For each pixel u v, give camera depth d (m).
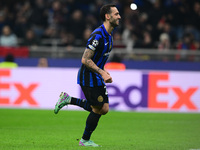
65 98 21.72
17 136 25.73
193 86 46.34
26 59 57.47
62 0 68.31
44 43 59.94
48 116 39.94
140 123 35.97
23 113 41.88
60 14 65.69
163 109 46.38
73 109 47.81
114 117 40.38
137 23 63.12
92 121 21.02
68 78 47.06
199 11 65.12
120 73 46.66
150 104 46.50
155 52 56.09
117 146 21.81
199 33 65.12
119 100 46.56
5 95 47.28
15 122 34.75
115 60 51.53
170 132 30.00
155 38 62.06
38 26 66.06
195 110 46.47
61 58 57.28
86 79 20.59
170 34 62.47
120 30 62.53
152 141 24.67
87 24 63.91
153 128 32.47
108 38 20.64
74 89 47.06
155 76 46.50
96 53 20.48
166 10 64.38
